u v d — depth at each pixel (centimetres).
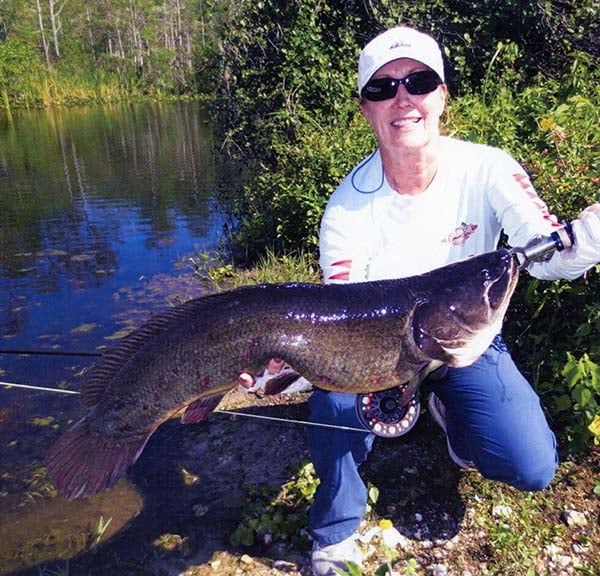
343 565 239
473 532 260
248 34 758
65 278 609
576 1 670
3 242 731
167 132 1802
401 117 247
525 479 242
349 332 227
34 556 270
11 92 3250
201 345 226
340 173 536
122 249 691
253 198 711
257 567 254
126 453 234
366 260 274
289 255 590
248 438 334
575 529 256
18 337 481
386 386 237
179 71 3953
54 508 297
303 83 686
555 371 312
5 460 334
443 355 231
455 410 259
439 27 699
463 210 261
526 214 242
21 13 4616
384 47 246
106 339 474
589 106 408
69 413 375
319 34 716
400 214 266
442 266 257
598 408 271
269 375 234
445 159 264
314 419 258
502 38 691
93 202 906
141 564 261
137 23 4562
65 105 3328
